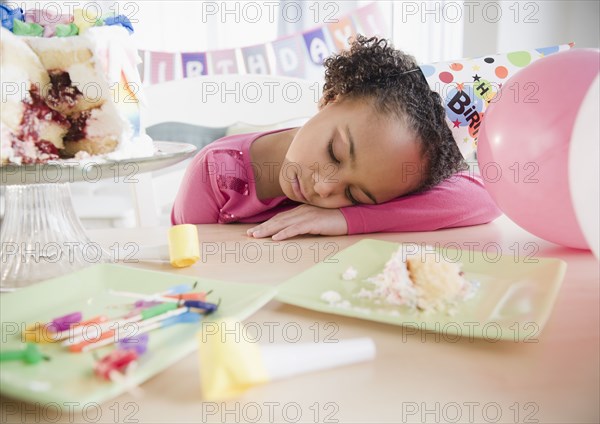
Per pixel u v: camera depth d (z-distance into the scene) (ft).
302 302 1.61
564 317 1.58
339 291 1.78
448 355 1.36
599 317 1.57
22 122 2.22
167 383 1.24
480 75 2.97
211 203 3.47
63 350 1.35
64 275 1.90
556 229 2.21
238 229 3.02
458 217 2.89
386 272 1.75
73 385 1.17
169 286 1.80
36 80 2.28
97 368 1.20
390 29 4.91
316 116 3.13
